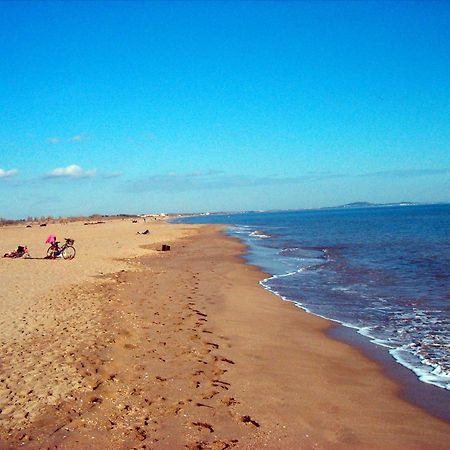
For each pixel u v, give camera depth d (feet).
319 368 28.99
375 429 20.43
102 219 515.09
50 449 17.56
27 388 22.97
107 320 37.11
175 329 36.09
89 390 23.02
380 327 39.17
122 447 17.88
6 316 37.93
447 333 36.76
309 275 69.92
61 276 62.23
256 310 45.55
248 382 25.64
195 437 18.89
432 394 24.85
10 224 381.40
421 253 91.40
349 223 259.60
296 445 18.61
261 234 184.75
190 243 137.08
